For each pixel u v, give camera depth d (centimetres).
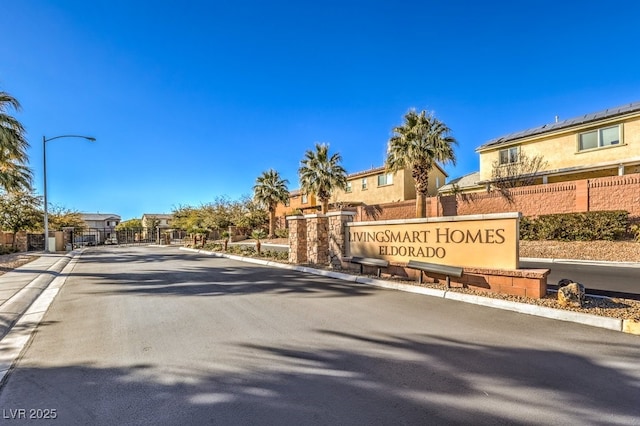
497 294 686
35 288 897
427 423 277
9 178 1878
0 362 414
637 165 1816
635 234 1382
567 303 580
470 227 756
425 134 2083
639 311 545
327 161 2844
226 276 1085
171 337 491
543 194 1766
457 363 390
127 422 285
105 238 5191
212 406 306
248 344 458
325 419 284
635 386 332
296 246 1332
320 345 452
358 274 987
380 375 362
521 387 333
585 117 2098
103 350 445
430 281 829
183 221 4559
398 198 3011
